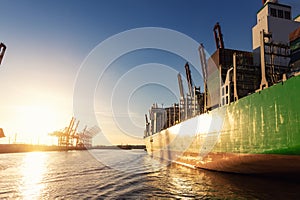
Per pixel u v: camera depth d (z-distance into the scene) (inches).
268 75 864.9
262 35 720.3
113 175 1019.9
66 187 740.0
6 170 1289.4
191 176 909.2
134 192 641.6
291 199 513.0
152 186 725.9
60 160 2151.8
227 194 577.0
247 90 940.0
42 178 960.3
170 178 884.0
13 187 754.8
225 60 1104.8
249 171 775.7
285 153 569.9
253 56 1077.1
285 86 570.9
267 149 620.4
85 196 605.6
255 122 671.8
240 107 750.5
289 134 554.6
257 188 624.4
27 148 4970.5
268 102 623.5
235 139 773.3
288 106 559.8
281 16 1155.9
